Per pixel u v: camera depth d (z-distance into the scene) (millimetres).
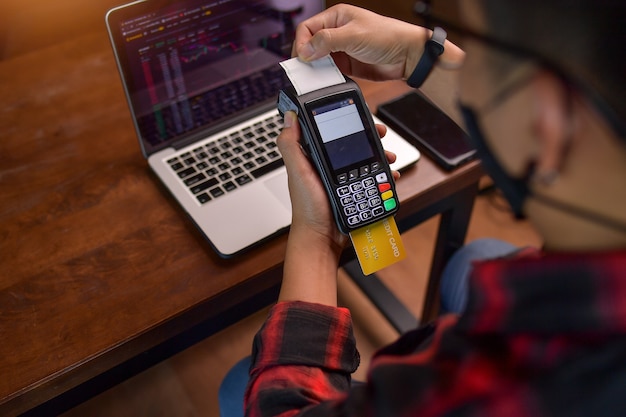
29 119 897
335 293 581
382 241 613
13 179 815
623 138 253
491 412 290
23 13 1537
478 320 311
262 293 787
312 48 629
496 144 321
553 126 272
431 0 316
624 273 268
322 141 592
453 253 1040
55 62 993
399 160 792
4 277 705
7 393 609
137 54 740
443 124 841
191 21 750
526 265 297
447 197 894
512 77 284
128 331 656
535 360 290
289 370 477
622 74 241
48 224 760
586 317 272
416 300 1419
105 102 926
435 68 660
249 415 459
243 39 799
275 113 872
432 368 326
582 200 289
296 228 607
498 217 1569
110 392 1265
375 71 729
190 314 685
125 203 783
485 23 286
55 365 629
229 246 708
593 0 236
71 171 824
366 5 958
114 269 710
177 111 811
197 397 1266
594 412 270
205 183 778
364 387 362
